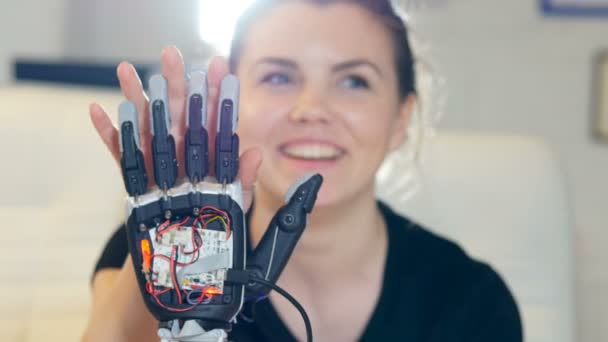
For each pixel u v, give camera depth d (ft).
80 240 4.38
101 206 4.43
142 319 2.83
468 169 4.51
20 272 4.30
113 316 2.84
